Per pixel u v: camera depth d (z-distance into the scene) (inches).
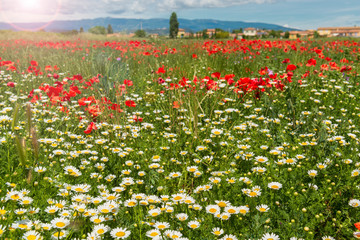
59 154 115.7
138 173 112.5
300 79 231.5
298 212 88.6
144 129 163.2
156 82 260.1
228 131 150.2
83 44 603.5
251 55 398.0
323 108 172.2
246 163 121.1
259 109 173.5
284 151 130.1
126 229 81.5
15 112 77.4
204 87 210.8
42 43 517.7
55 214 85.6
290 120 168.4
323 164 112.0
